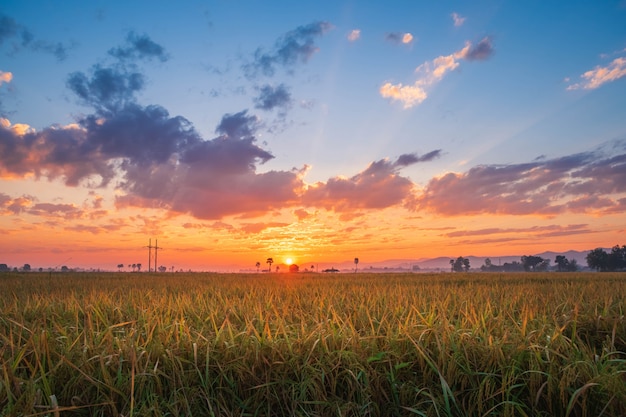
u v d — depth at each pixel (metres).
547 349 4.39
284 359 4.55
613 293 10.10
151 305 8.38
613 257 162.25
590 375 4.04
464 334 4.83
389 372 4.48
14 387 3.89
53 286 17.19
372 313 7.26
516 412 4.07
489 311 6.62
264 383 4.39
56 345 4.77
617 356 5.36
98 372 4.23
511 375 4.19
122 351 4.61
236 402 4.33
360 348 4.81
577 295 10.28
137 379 4.16
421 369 4.51
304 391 4.21
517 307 8.49
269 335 5.00
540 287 14.69
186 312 7.69
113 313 7.64
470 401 4.16
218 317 7.07
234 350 4.78
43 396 3.91
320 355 4.66
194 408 4.11
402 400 4.20
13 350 4.46
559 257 181.88
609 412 3.78
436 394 4.23
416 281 24.17
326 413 4.10
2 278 25.16
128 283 19.66
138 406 4.00
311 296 10.69
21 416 3.49
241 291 13.55
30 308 8.10
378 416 4.14
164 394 4.30
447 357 4.52
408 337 4.82
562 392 3.89
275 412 4.29
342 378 4.54
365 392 4.27
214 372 4.63
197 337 5.21
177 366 4.54
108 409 3.96
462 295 10.10
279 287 15.31
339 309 7.95
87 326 6.13
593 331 6.23
